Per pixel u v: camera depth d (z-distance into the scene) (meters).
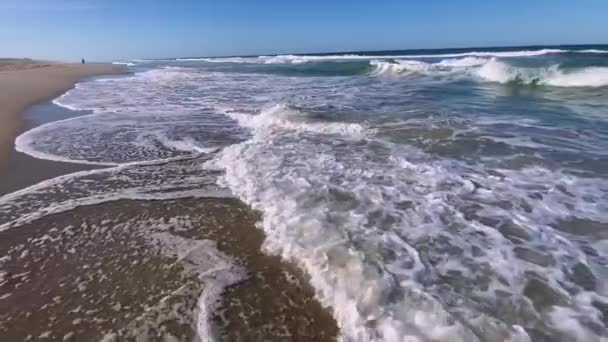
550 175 4.88
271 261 3.42
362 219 3.93
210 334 2.60
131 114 10.59
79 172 5.92
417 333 2.40
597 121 7.61
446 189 4.61
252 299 2.94
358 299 2.76
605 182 4.59
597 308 2.55
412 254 3.26
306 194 4.65
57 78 23.91
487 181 4.79
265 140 7.26
